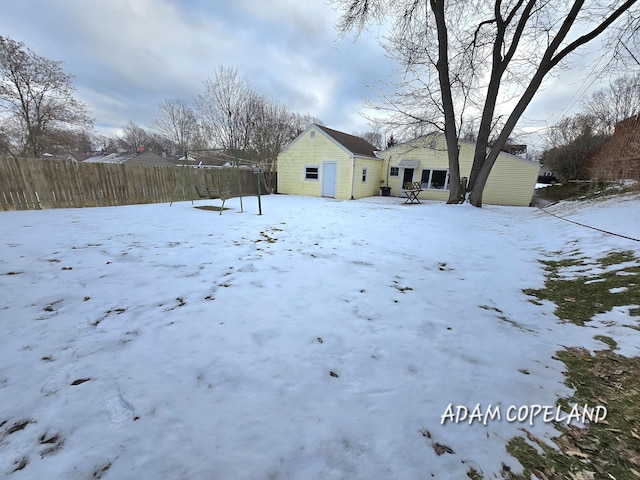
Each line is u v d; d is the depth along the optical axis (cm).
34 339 194
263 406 144
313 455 119
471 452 122
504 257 433
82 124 1841
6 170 704
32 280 290
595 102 1977
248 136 2091
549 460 119
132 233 515
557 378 170
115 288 283
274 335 211
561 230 566
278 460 117
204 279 316
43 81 1627
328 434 129
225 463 114
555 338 214
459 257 428
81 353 181
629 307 245
